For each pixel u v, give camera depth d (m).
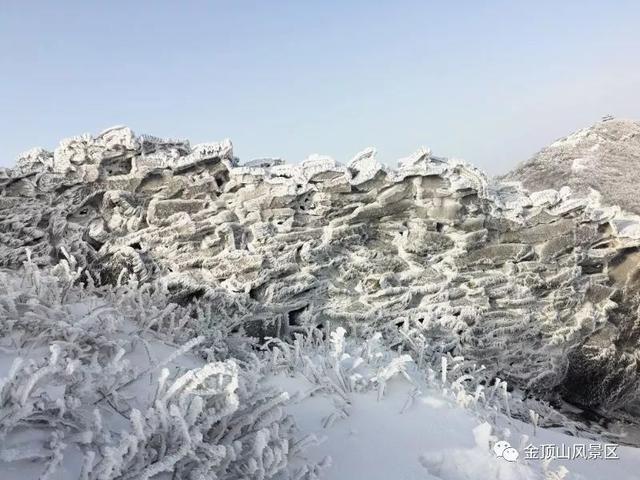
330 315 8.25
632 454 6.39
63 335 4.34
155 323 6.00
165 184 8.09
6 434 2.74
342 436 4.74
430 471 4.45
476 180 8.70
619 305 9.80
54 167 7.94
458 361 7.79
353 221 8.55
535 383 8.87
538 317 9.06
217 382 3.40
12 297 4.41
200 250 7.95
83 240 7.79
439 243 8.74
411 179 8.62
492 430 5.27
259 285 7.93
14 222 7.59
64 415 3.10
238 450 3.21
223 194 8.27
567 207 9.12
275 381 5.59
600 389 9.57
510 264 8.98
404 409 5.41
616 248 9.59
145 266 7.72
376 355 6.37
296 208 8.43
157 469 2.74
